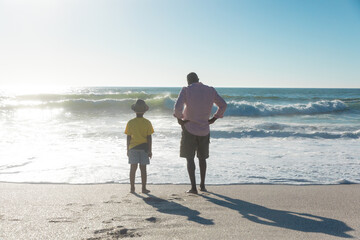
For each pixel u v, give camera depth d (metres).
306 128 13.55
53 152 7.92
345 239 2.65
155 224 3.00
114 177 5.46
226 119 18.44
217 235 2.71
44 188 4.61
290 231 2.86
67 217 3.19
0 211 3.39
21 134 10.93
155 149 8.52
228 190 4.71
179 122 4.61
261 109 21.52
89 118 16.48
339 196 4.37
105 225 2.95
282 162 7.01
